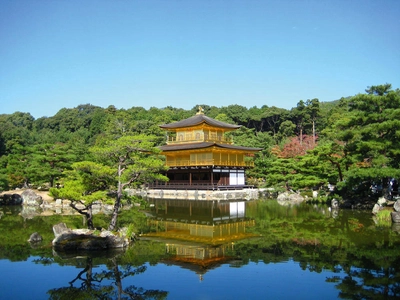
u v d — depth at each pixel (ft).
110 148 91.97
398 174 122.42
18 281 65.82
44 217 136.77
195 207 175.32
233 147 247.29
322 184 205.98
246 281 64.85
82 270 71.87
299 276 67.15
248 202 198.39
